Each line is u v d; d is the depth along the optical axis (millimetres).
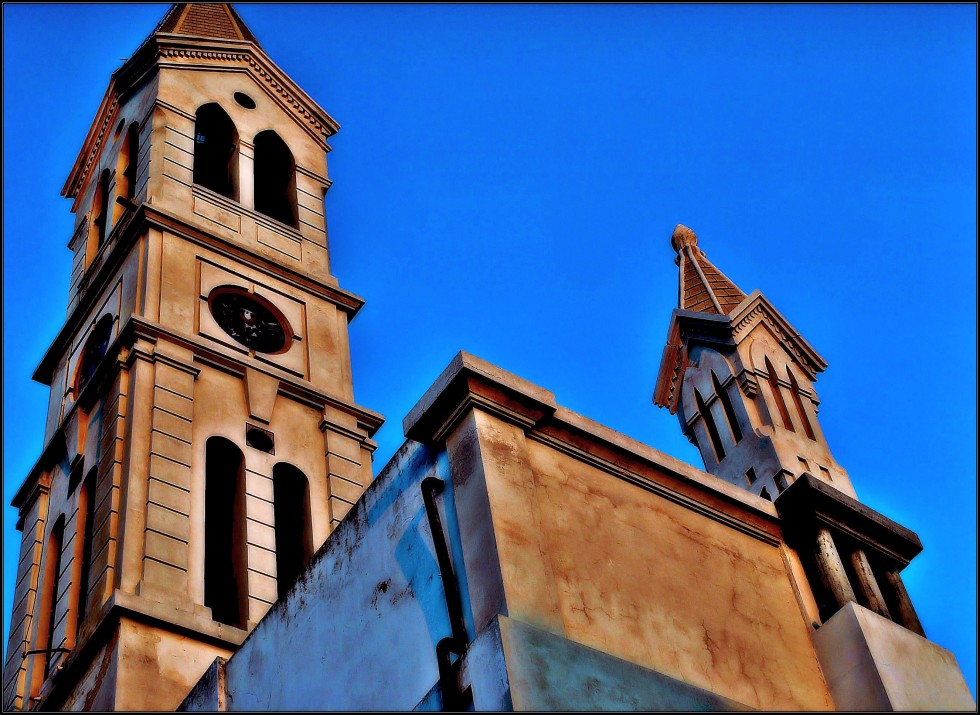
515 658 12984
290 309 36156
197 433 31250
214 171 40812
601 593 14633
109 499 29156
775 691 15102
